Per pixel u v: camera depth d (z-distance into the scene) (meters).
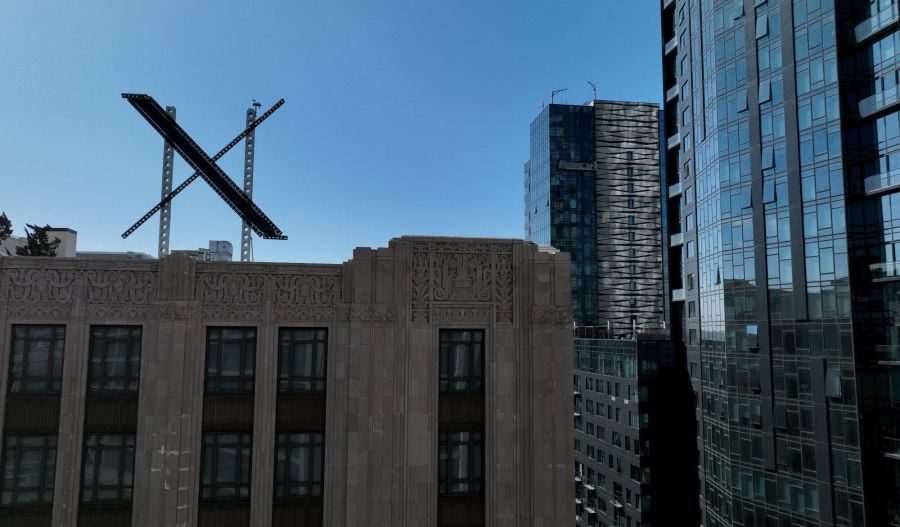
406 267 18.50
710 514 51.03
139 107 22.72
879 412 35.56
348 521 17.02
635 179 125.94
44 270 17.41
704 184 53.00
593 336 100.75
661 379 68.25
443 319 18.53
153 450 16.80
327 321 18.30
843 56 38.91
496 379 18.39
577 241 121.25
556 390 18.64
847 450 36.28
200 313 17.80
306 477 17.66
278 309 18.14
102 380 17.34
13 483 16.62
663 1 67.19
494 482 17.91
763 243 43.56
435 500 17.69
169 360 17.30
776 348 41.91
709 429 51.34
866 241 37.28
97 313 17.44
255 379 17.77
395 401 17.80
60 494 16.59
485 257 19.03
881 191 36.09
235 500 17.25
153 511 16.56
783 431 40.81
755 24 45.47
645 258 123.62
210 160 23.08
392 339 18.08
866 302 36.88
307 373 18.16
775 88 43.34
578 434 86.56
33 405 16.94
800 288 40.16
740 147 46.53
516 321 18.75
